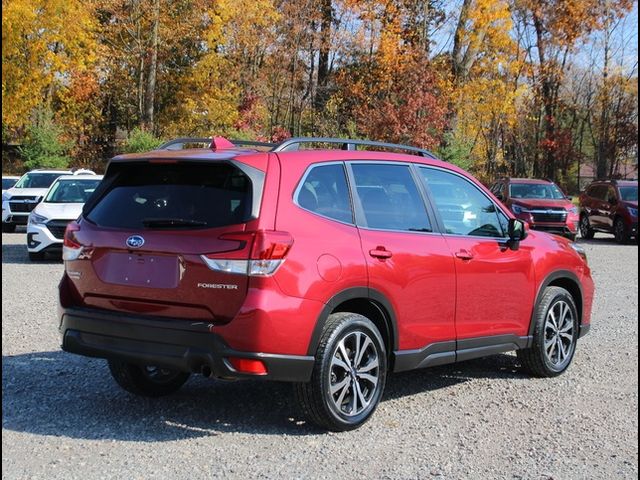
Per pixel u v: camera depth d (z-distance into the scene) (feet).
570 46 138.62
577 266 22.30
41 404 17.42
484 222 19.86
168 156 15.76
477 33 117.08
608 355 24.18
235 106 124.47
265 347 14.21
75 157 135.95
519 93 125.49
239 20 118.62
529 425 16.79
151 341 14.80
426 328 17.52
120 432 15.53
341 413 15.61
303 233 15.05
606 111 151.84
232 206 14.80
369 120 101.19
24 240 65.26
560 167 153.17
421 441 15.48
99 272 15.80
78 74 124.98
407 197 17.93
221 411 17.20
